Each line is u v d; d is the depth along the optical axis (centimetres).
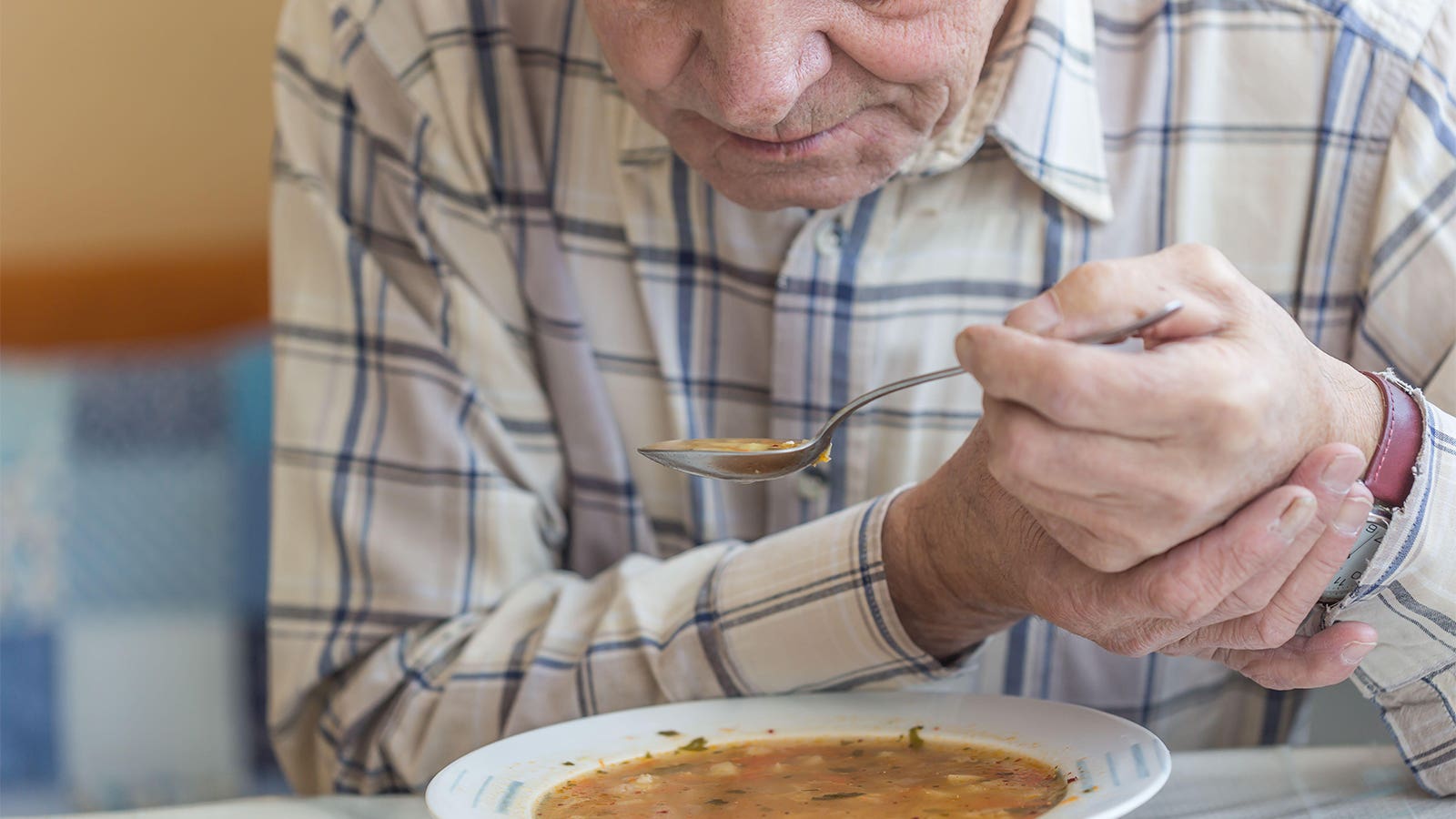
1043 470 60
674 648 94
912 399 116
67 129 201
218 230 206
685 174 119
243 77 204
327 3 125
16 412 205
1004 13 112
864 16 82
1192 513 62
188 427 211
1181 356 58
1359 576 75
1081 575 72
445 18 122
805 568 90
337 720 112
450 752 104
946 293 115
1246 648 75
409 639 112
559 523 123
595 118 122
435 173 121
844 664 89
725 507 123
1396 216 108
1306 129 112
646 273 121
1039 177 110
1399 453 73
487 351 120
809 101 86
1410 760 81
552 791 75
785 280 115
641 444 125
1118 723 74
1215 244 116
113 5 199
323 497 117
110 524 209
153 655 210
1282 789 82
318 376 119
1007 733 78
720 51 80
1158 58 114
